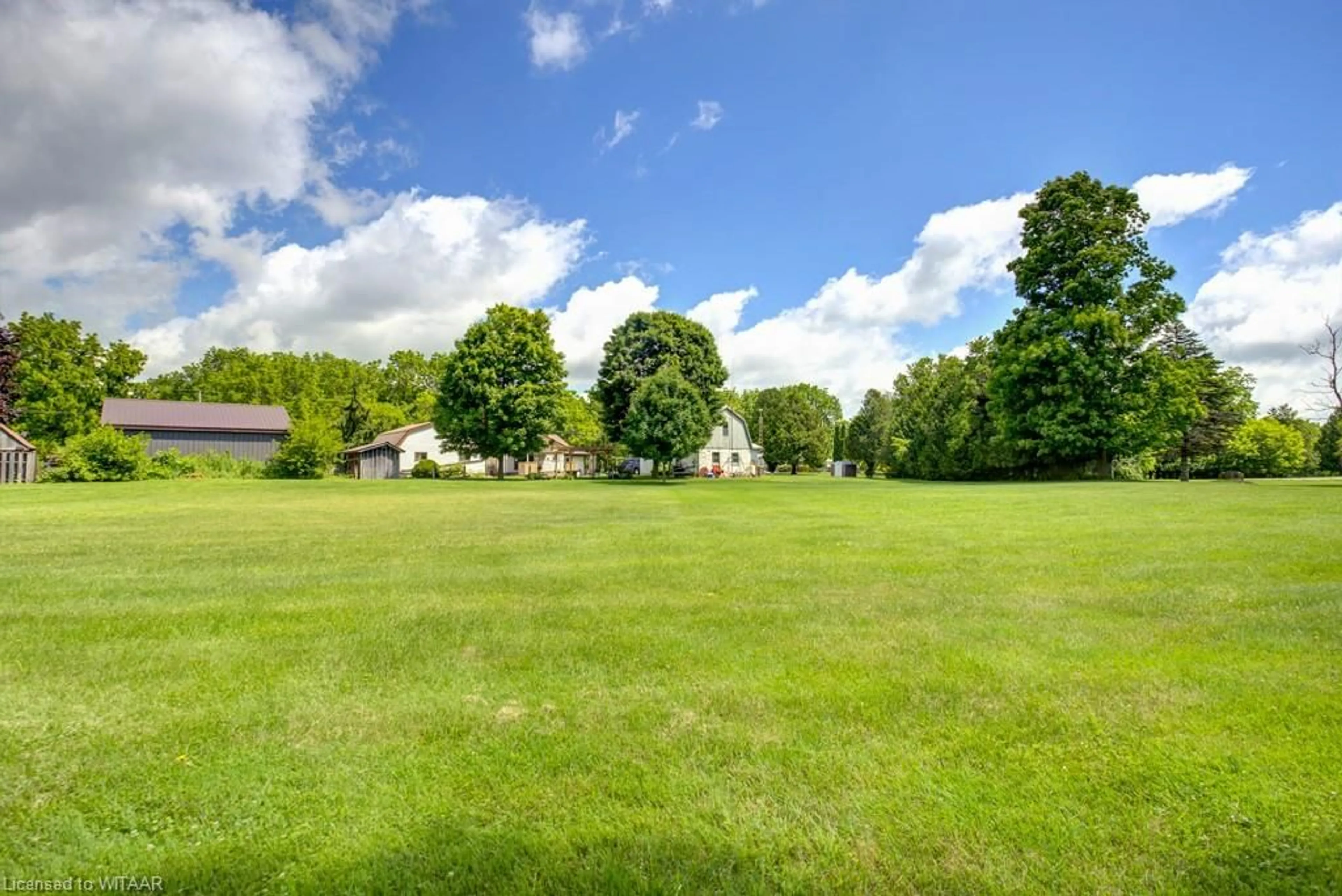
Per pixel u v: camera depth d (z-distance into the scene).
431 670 4.15
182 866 2.21
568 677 4.01
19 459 32.25
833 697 3.64
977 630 4.94
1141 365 30.38
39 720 3.37
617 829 2.42
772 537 10.53
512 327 43.78
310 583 6.88
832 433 74.69
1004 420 33.41
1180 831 2.38
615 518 14.39
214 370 89.94
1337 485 23.48
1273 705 3.46
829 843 2.32
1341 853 2.23
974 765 2.87
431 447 56.12
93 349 53.00
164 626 5.18
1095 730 3.20
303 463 40.22
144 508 17.53
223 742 3.12
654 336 44.66
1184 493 18.72
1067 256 31.91
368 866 2.22
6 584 6.84
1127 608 5.56
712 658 4.34
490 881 2.14
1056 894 2.07
